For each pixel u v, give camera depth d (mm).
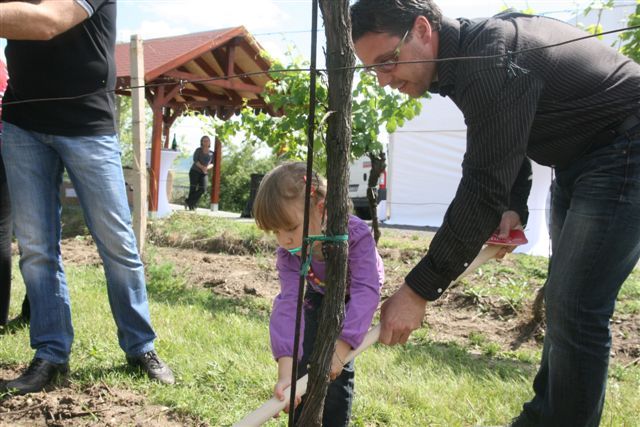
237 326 4309
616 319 5070
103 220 3014
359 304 2076
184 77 12406
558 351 2199
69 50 2865
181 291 5645
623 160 2051
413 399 3117
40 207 3000
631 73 2092
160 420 2707
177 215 10500
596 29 4676
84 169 2957
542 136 2129
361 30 1980
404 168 12281
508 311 5336
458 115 11570
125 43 16125
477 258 2334
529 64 1938
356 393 3141
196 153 15117
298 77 5797
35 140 2961
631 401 3178
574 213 2150
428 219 12172
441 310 5535
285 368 2139
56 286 3082
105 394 2912
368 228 2250
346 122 1501
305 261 1579
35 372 2957
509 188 1921
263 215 2080
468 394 3230
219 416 2750
